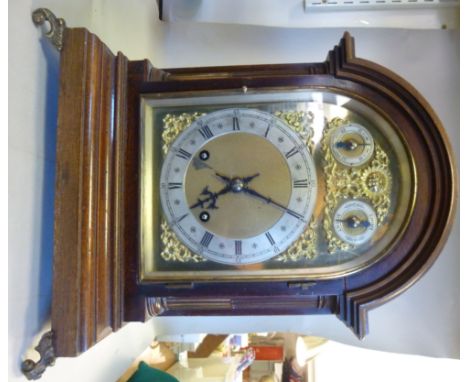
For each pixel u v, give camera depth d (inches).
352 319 48.1
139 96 49.7
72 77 42.6
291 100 51.6
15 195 39.9
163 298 50.9
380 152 51.0
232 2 82.1
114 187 46.2
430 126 48.1
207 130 51.5
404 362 105.3
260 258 49.7
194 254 49.9
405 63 78.9
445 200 47.3
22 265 40.6
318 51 80.7
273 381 157.5
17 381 38.9
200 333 85.4
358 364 134.0
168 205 50.3
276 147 51.1
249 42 81.7
